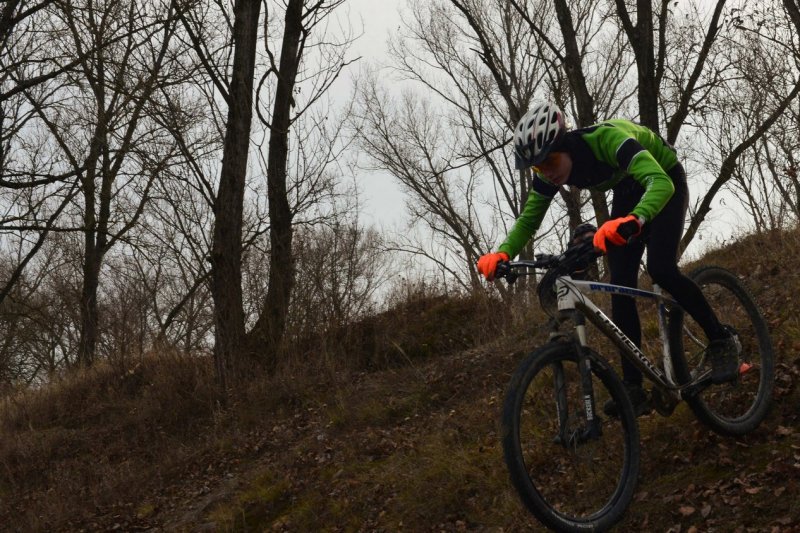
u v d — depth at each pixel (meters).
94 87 11.38
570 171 3.55
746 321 4.38
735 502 3.44
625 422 3.52
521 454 3.17
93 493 7.34
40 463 8.77
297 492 5.84
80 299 16.33
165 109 10.02
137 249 12.41
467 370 7.27
